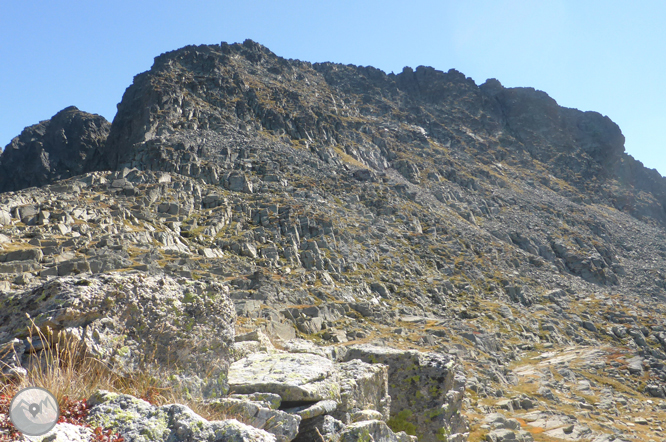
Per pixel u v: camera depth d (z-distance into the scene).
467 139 189.62
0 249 36.22
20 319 6.31
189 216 62.44
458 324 46.91
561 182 177.62
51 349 5.93
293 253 57.34
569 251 103.06
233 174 85.94
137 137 108.38
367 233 74.62
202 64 149.12
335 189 93.75
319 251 59.97
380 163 139.75
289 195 83.56
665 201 197.62
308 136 131.50
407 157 148.62
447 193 125.94
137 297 6.95
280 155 105.94
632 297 87.94
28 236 41.75
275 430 6.43
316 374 8.04
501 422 25.05
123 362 6.38
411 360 11.49
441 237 86.56
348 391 8.19
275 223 64.75
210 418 6.22
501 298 67.75
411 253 74.19
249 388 7.50
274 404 6.99
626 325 65.31
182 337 7.19
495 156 186.25
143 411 5.41
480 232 99.06
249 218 67.19
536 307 68.00
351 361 10.13
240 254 53.88
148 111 111.50
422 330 42.47
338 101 185.25
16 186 143.25
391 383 11.29
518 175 171.12
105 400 5.49
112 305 6.62
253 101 135.12
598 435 26.02
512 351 46.88
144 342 6.77
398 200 98.44
